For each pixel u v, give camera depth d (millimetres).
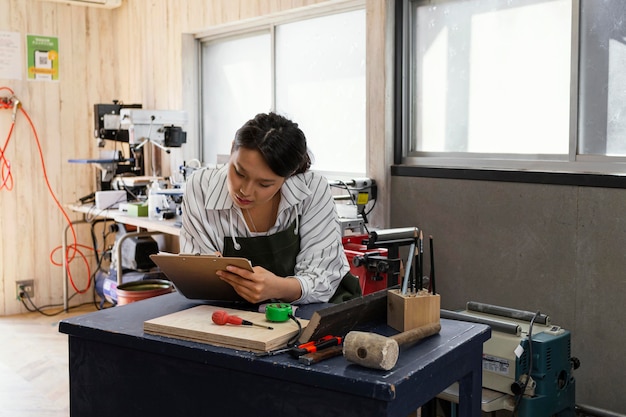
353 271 3141
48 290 5523
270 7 4375
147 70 5488
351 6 4039
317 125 4367
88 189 5664
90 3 5426
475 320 2549
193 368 1588
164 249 4996
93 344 1745
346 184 3686
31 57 5324
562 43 3217
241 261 1729
